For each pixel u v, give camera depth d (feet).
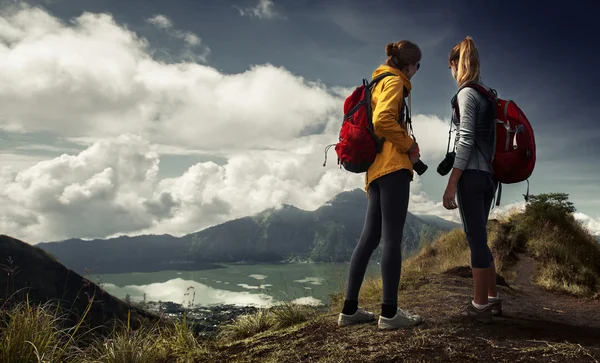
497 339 7.18
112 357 7.93
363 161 8.21
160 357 8.70
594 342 6.99
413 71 8.56
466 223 8.29
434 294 12.94
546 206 43.37
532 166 7.95
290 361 7.10
